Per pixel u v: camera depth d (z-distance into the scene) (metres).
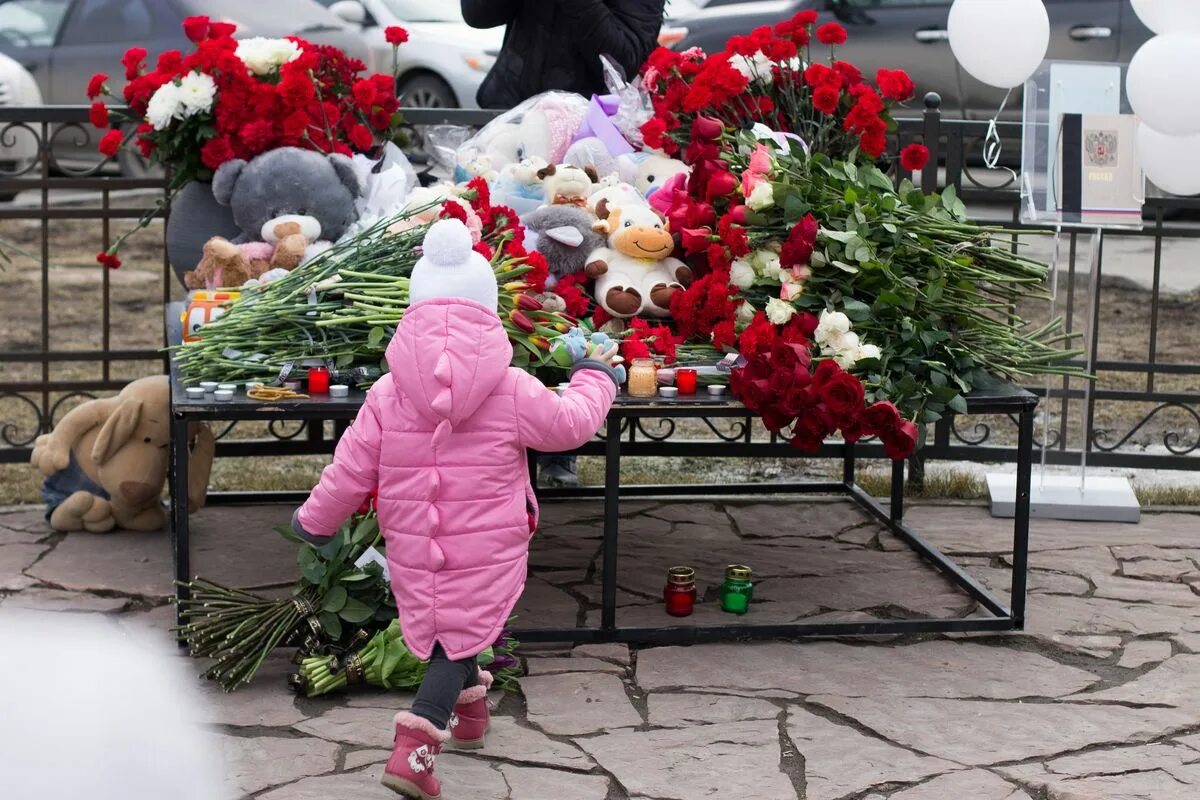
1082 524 5.34
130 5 10.58
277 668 3.83
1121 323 8.45
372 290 3.95
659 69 4.88
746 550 4.97
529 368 3.89
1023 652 4.05
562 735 3.45
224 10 10.48
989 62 5.14
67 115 5.53
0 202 10.86
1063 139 5.12
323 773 3.22
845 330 3.91
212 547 4.83
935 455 5.73
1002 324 4.20
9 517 5.15
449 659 3.07
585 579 4.62
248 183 4.47
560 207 4.43
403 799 3.10
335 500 3.13
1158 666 3.95
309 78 4.60
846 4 10.43
